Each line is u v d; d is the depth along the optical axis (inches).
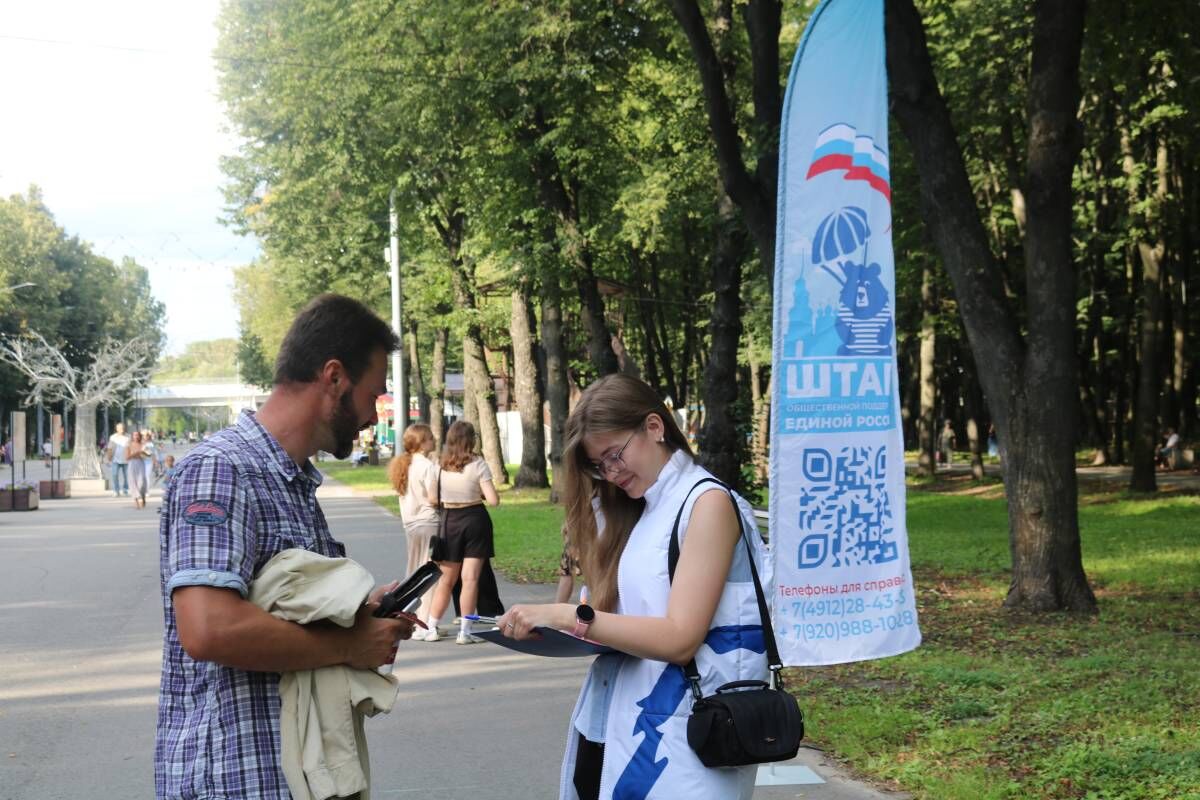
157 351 3700.8
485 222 991.6
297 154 1155.9
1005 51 739.4
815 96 221.1
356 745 99.4
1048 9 412.2
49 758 254.8
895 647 217.2
